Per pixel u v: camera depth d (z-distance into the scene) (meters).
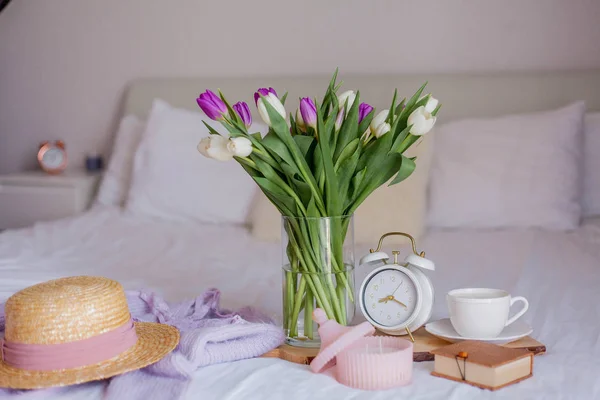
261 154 1.26
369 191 1.32
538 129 2.63
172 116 3.04
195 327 1.35
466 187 2.61
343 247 1.31
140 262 2.21
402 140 1.33
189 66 3.46
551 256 2.13
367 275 1.37
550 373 1.19
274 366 1.23
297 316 1.30
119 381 1.12
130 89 3.45
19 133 3.80
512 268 2.03
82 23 3.61
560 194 2.54
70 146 3.72
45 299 1.13
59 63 3.68
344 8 3.20
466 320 1.26
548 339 1.41
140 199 2.94
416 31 3.12
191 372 1.12
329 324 1.21
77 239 2.55
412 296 1.32
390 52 3.16
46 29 3.67
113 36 3.57
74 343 1.12
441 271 2.03
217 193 2.87
